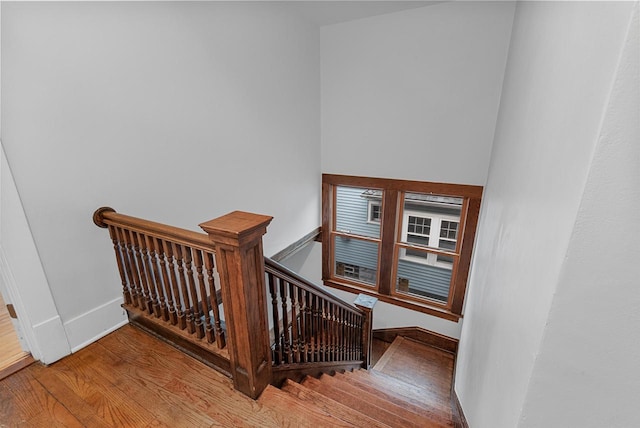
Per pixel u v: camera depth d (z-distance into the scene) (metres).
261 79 3.23
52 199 1.76
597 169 0.72
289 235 4.26
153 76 2.20
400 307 4.81
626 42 0.63
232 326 1.52
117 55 1.96
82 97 1.82
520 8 2.40
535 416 0.98
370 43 3.86
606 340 0.81
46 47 1.63
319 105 4.40
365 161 4.39
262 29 3.12
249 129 3.18
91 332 2.01
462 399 2.31
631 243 0.73
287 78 3.62
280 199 3.91
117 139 2.04
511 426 1.08
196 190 2.69
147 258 1.88
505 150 2.21
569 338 0.85
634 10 0.61
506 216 1.80
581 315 0.82
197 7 2.43
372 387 2.81
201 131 2.65
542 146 1.19
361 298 3.81
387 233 4.57
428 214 4.57
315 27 3.99
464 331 3.39
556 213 0.93
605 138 0.69
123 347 1.96
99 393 1.62
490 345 1.68
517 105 1.93
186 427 1.45
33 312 1.74
